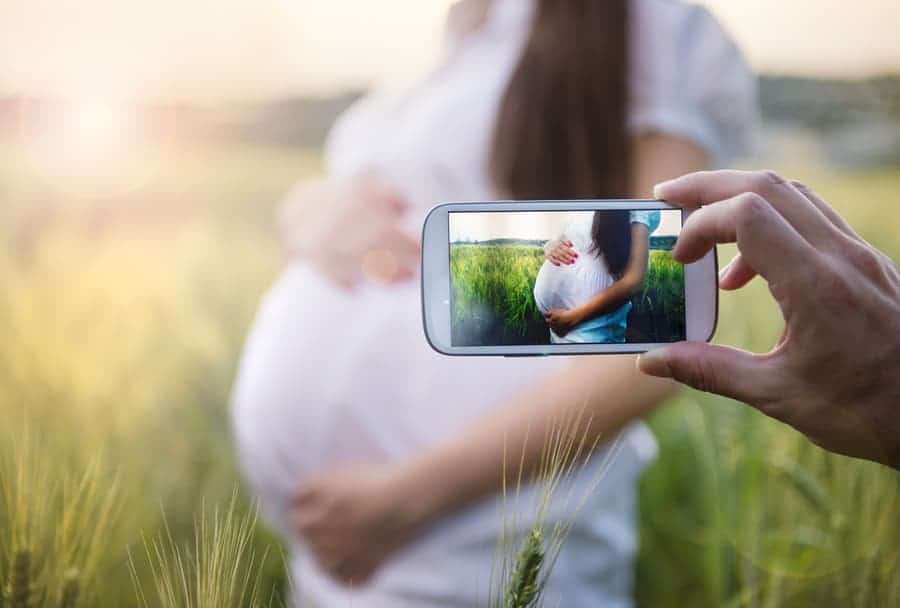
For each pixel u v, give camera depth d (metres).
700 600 1.75
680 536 1.85
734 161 1.51
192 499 1.71
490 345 1.03
